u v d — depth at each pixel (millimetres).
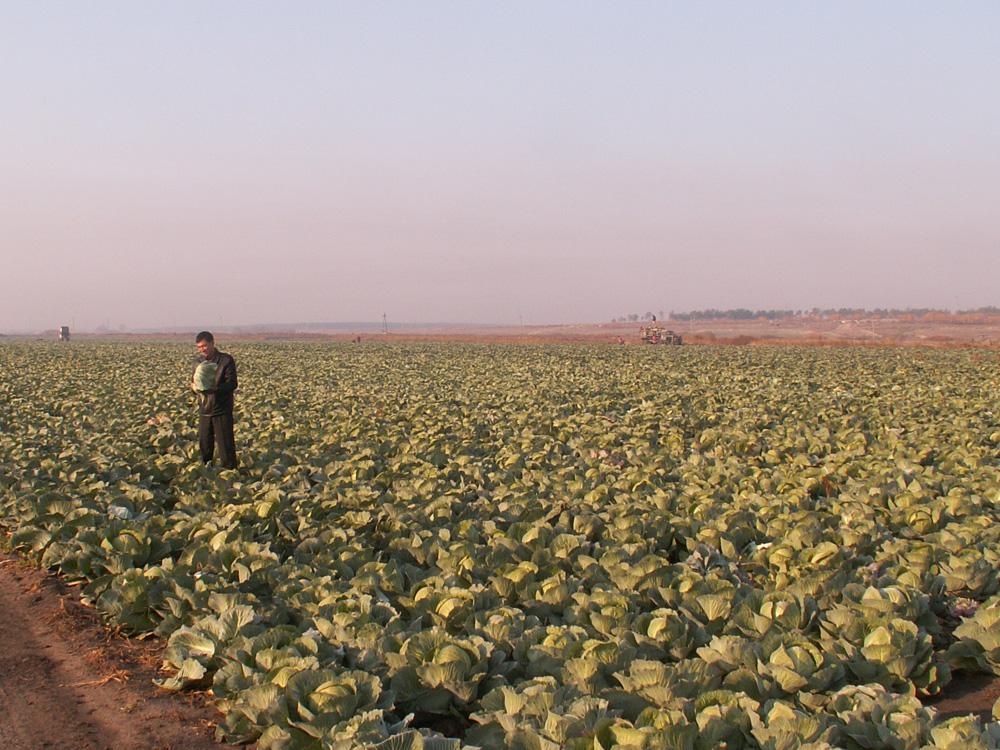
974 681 7086
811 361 45469
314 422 19938
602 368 41188
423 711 6098
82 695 6973
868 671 6418
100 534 9727
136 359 54250
